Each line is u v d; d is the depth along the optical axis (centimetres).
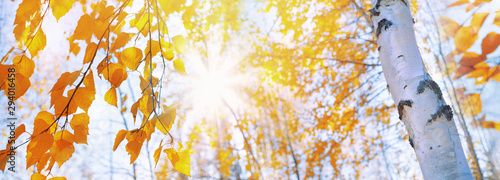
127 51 132
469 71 223
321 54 702
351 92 688
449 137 106
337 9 647
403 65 121
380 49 132
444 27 220
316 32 698
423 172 110
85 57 121
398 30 128
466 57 216
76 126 121
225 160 755
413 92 115
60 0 125
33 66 124
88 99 123
